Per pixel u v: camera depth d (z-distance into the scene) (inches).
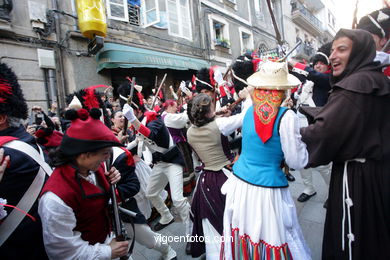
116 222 43.4
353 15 73.9
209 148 61.3
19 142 39.1
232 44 410.6
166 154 80.9
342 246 43.8
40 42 194.1
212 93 96.1
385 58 52.5
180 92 139.1
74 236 37.9
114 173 44.9
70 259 37.0
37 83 192.7
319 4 787.4
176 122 81.9
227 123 58.5
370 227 41.1
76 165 38.9
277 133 44.0
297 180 120.7
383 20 59.9
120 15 255.1
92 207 40.4
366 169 41.7
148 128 80.8
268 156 46.1
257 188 45.8
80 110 37.7
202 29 361.7
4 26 171.9
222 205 59.0
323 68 84.7
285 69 44.6
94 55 229.3
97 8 204.2
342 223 43.9
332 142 41.8
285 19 552.7
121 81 263.3
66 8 210.4
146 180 89.2
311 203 95.8
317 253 68.2
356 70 44.0
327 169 90.1
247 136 49.2
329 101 44.1
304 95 98.1
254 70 73.8
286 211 45.6
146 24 277.0
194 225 64.8
